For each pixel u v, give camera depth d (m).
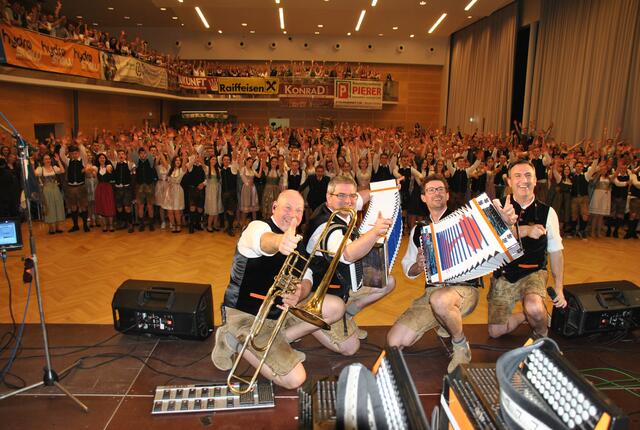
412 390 1.07
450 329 2.72
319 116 20.11
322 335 2.99
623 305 3.15
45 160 6.91
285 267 2.32
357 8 13.51
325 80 17.44
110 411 2.44
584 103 10.58
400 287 4.90
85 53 9.98
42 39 8.40
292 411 2.45
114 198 7.28
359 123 20.20
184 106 20.14
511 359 1.28
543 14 12.32
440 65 19.84
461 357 2.77
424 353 3.10
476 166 7.89
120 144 8.17
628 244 6.93
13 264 5.54
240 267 2.53
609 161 7.28
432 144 10.46
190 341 3.22
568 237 7.35
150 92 13.88
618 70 9.59
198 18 15.86
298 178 7.39
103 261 5.72
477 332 3.42
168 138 9.80
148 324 3.13
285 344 2.59
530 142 11.80
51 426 2.32
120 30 18.73
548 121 12.11
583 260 6.00
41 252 6.11
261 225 2.42
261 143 10.66
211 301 3.32
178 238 7.02
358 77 17.92
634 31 9.18
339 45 19.39
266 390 2.58
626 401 2.53
